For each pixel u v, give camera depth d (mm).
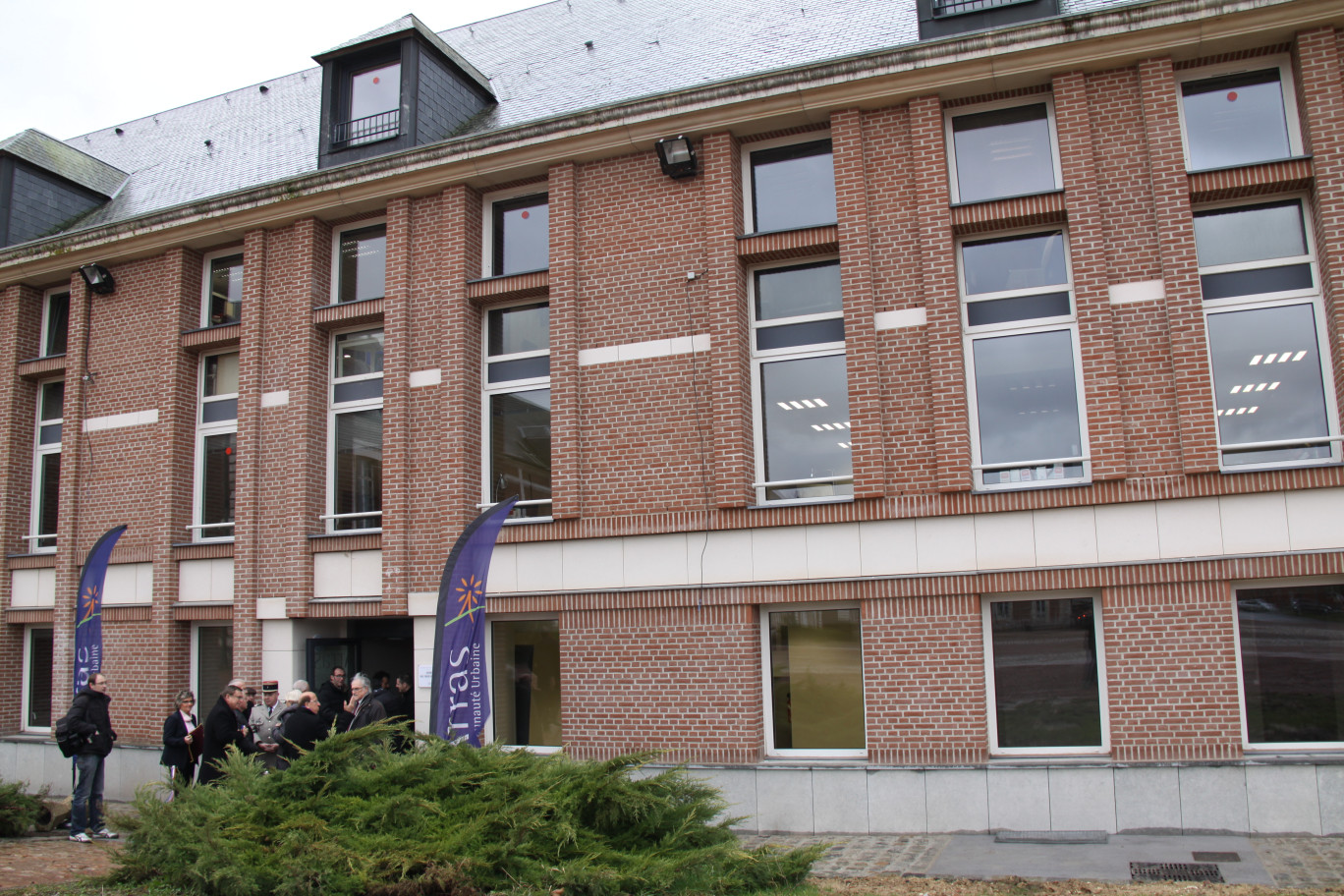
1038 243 11922
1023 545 11086
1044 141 11977
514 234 14422
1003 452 11602
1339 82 10734
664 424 12656
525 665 13219
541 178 14109
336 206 14898
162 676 15234
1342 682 10383
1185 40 11094
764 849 8008
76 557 16516
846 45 13391
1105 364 11039
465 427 13758
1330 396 10719
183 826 7145
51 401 17984
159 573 15492
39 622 16953
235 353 16406
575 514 12805
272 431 15047
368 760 8164
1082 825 10492
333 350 15383
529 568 13008
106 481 16469
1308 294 10898
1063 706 11070
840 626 11984
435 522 13680
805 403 12547
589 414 13039
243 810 7273
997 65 11609
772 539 11977
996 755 11125
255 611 14672
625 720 12312
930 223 11812
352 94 15773
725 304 12484
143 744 15227
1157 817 10320
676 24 16438
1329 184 10641
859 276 11977
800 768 11422
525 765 8211
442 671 9438
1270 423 10844
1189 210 11039
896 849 10211
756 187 13094
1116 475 10836
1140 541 10742
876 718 11336
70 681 16281
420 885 6492
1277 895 7887
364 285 15328
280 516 14727
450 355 13945
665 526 12398
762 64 13734
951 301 11648
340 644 14812
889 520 11547
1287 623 10578
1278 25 10828
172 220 15914
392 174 14266
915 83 11914
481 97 16453
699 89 12555
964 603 11227
